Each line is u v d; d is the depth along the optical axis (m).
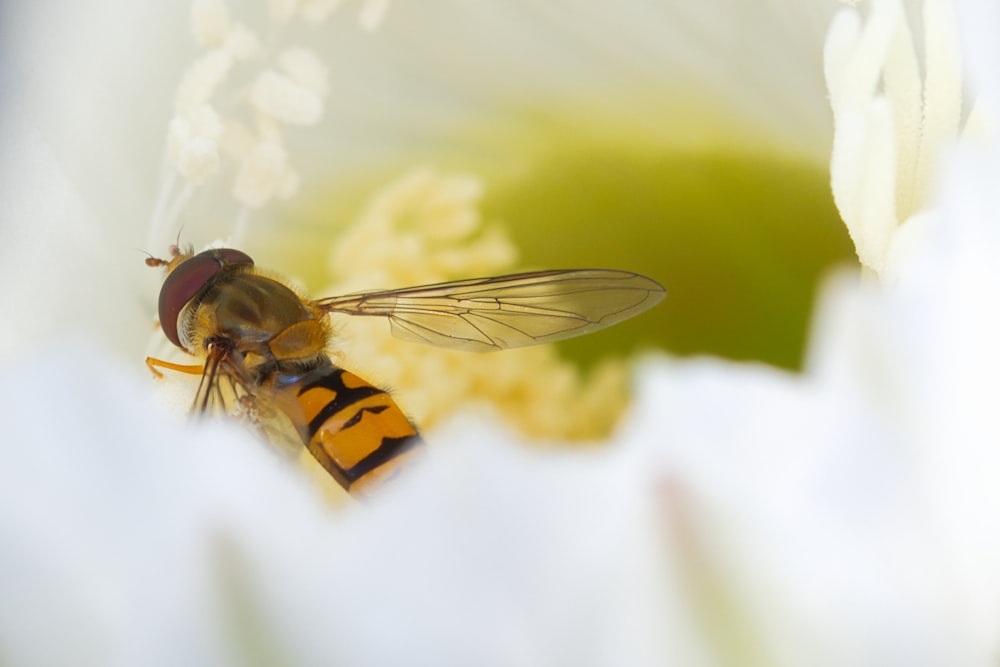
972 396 0.05
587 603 0.05
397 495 0.05
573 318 0.09
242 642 0.05
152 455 0.06
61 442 0.06
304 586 0.05
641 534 0.05
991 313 0.06
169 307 0.09
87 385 0.06
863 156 0.08
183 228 0.09
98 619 0.06
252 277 0.09
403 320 0.09
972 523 0.05
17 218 0.09
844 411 0.05
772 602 0.05
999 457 0.05
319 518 0.06
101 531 0.06
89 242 0.09
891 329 0.06
